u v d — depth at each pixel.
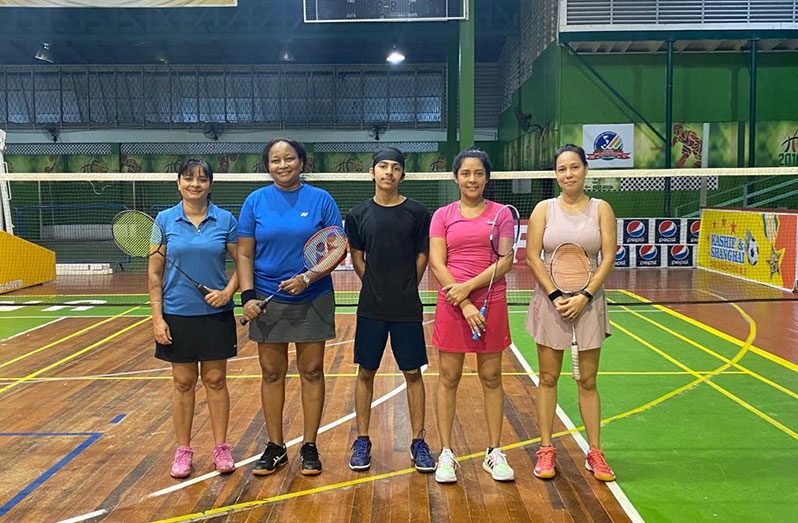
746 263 12.50
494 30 19.88
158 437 4.73
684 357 6.89
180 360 3.89
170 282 3.90
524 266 14.37
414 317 3.96
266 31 18.73
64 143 22.20
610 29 15.22
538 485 3.92
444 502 3.71
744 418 5.03
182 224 3.90
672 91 15.66
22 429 4.90
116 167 22.19
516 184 19.92
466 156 3.83
